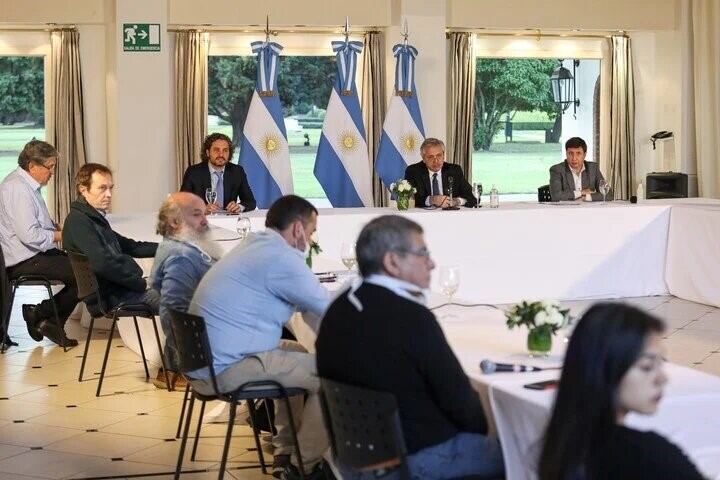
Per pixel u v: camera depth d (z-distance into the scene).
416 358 3.06
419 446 3.08
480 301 8.74
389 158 10.97
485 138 13.03
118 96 11.24
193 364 4.30
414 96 11.14
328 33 12.17
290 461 4.58
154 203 11.40
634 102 12.90
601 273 9.09
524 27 12.16
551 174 9.82
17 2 11.34
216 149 8.84
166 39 11.32
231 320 4.29
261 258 4.32
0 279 7.34
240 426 5.55
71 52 11.64
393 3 11.74
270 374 4.26
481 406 3.12
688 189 12.59
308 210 4.39
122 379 6.63
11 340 7.89
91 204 6.53
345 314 3.17
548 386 3.06
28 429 5.51
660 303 8.96
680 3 12.48
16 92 12.01
